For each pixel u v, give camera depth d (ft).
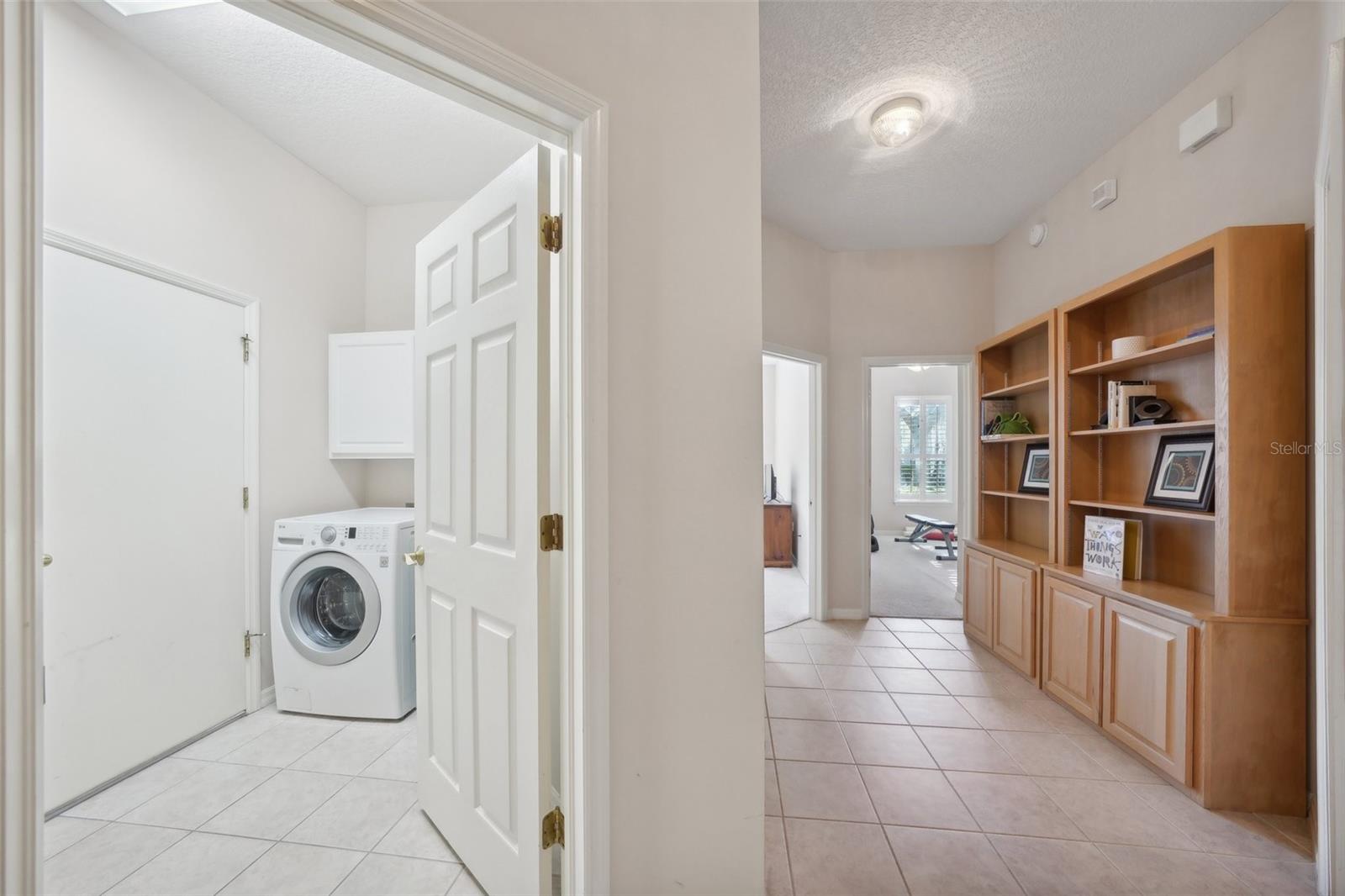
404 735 7.32
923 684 9.13
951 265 12.75
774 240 11.64
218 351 7.59
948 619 12.84
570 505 3.82
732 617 4.41
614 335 3.77
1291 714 5.67
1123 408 7.69
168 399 6.90
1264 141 6.31
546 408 4.02
